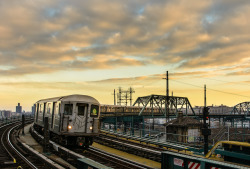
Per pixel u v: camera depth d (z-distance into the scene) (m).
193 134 29.77
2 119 38.41
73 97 16.75
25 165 11.49
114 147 19.09
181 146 18.09
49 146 17.09
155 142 19.81
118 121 50.12
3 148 16.44
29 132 28.72
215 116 88.00
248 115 102.81
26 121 49.25
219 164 7.46
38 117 24.50
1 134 25.62
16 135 24.42
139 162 13.77
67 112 16.44
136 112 62.44
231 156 12.36
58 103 17.17
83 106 16.95
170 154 9.66
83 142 16.92
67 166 11.23
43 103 22.25
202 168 8.01
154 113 69.00
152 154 14.85
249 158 11.37
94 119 17.12
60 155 14.74
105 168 6.80
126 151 17.47
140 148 16.16
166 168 9.83
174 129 30.58
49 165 11.09
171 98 64.75
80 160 8.05
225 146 13.16
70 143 16.70
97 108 17.41
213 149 13.59
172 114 68.50
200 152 16.33
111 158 14.05
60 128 16.14
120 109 56.69
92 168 7.17
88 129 16.80
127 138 23.92
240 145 12.15
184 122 30.02
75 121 16.48
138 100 67.56
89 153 15.55
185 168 8.86
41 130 24.31
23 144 17.20
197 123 30.22
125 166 12.06
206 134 14.21
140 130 23.59
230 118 95.75
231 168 7.05
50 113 19.09
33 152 13.95
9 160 12.34
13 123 42.88
